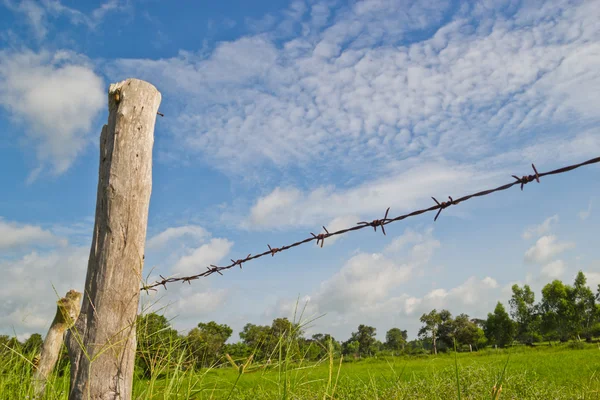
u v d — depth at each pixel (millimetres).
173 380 2393
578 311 57062
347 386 4668
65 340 1992
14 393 3236
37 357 3471
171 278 3861
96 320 1940
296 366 2312
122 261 2016
